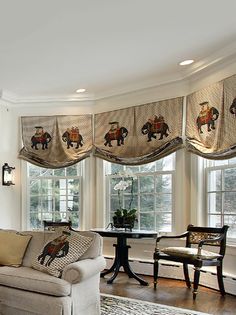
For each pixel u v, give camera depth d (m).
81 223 6.07
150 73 5.05
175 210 5.12
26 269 3.42
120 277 4.99
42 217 6.27
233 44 4.01
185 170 5.04
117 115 5.80
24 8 3.24
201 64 4.59
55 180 6.28
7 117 6.20
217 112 4.42
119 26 3.62
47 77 5.22
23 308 3.09
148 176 5.56
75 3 3.17
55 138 6.18
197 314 3.42
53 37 3.87
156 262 4.46
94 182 6.02
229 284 4.19
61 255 3.26
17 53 4.30
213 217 4.77
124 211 4.99
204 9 3.29
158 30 3.71
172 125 5.14
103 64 4.70
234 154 4.07
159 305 3.69
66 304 2.93
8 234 3.83
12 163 6.23
